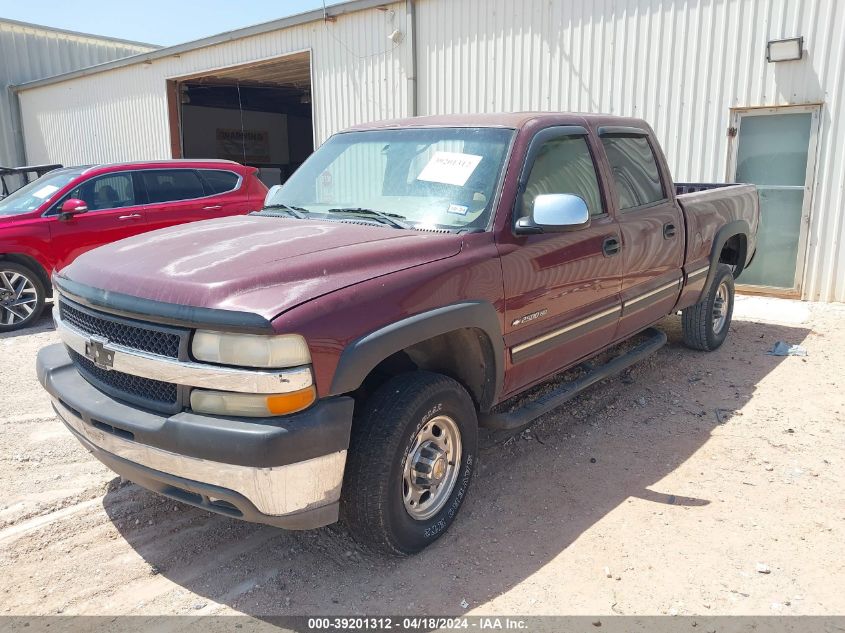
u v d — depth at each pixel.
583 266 3.96
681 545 3.19
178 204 8.49
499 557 3.12
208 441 2.48
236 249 3.00
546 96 9.88
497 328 3.34
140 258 3.02
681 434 4.46
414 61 11.16
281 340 2.46
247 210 9.01
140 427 2.62
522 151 3.68
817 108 7.86
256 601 2.83
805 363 5.89
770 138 8.29
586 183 4.16
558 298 3.79
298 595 2.87
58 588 2.90
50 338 7.17
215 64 14.80
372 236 3.21
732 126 8.45
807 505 3.54
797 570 2.99
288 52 13.23
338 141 4.41
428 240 3.19
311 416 2.53
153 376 2.65
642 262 4.59
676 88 8.75
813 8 7.68
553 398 4.03
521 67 10.05
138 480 2.85
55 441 4.41
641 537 3.26
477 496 3.68
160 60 16.05
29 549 3.18
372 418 2.84
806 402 4.99
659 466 4.01
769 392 5.20
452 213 3.50
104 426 2.82
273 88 19.75
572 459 4.12
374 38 11.67
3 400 5.20
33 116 20.64
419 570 3.02
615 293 4.35
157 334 2.66
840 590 2.85
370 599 2.83
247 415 2.51
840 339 6.62
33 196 8.07
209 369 2.51
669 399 5.07
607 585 2.90
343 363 2.60
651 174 4.94
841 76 7.65
